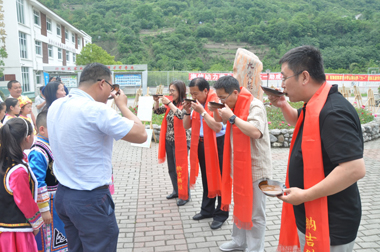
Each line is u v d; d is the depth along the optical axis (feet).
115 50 246.27
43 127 7.97
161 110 14.85
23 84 82.69
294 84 5.31
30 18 85.97
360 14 312.71
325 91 5.11
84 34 146.92
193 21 315.37
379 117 40.47
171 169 14.30
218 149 11.34
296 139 5.82
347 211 4.96
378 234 10.64
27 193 6.90
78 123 5.80
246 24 296.51
